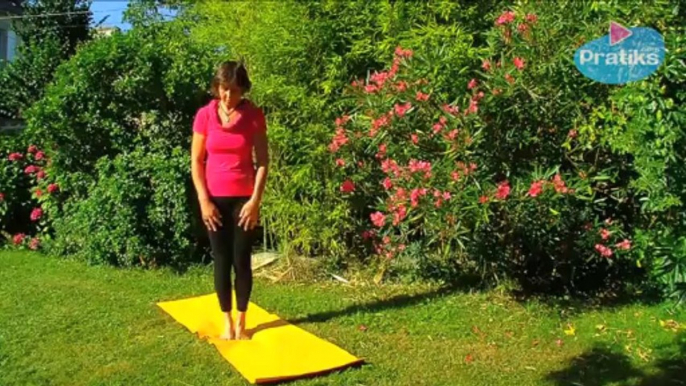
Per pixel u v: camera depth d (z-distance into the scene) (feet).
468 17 16.87
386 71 15.53
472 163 13.60
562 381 11.07
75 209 19.24
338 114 16.98
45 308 14.43
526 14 14.19
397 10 16.62
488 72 14.03
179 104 19.69
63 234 19.52
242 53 18.92
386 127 14.21
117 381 10.91
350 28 17.29
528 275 15.88
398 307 14.83
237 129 12.10
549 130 14.58
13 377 11.02
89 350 12.14
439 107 14.12
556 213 13.43
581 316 14.12
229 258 12.62
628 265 15.90
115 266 18.20
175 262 18.28
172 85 19.10
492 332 13.26
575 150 14.57
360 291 16.14
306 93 17.19
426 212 13.46
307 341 12.56
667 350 12.25
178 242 18.17
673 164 12.97
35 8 35.88
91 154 20.03
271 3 18.58
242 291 12.65
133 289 16.01
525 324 13.69
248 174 12.41
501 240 15.10
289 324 13.57
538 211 13.74
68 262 18.76
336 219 17.12
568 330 13.32
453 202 13.23
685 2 13.56
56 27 35.35
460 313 14.35
